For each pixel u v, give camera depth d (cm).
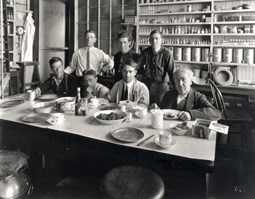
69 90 316
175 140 165
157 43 343
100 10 556
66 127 188
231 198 205
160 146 152
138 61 363
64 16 644
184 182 155
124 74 271
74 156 183
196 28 476
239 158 269
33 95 273
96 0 556
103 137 169
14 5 507
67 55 626
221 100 318
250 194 211
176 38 498
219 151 276
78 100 242
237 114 318
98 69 404
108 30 553
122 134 174
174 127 181
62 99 265
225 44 450
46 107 226
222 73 445
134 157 158
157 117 187
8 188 166
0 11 309
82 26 577
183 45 478
